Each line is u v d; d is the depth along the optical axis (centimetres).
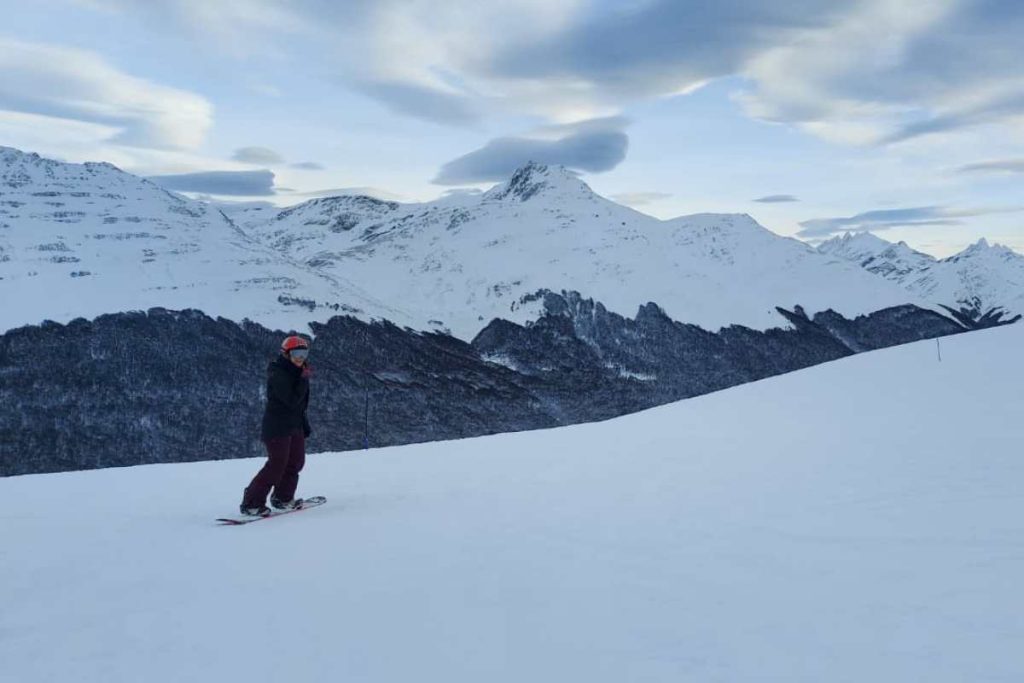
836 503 704
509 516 750
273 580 548
